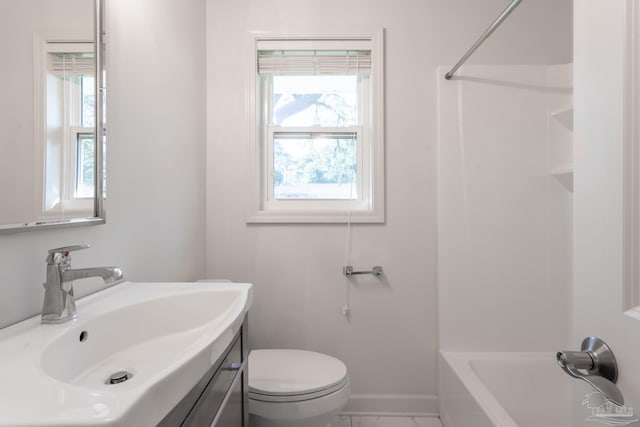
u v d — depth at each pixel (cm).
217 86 173
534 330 170
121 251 105
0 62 63
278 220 173
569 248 168
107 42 95
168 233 134
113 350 77
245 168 173
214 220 174
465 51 172
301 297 174
